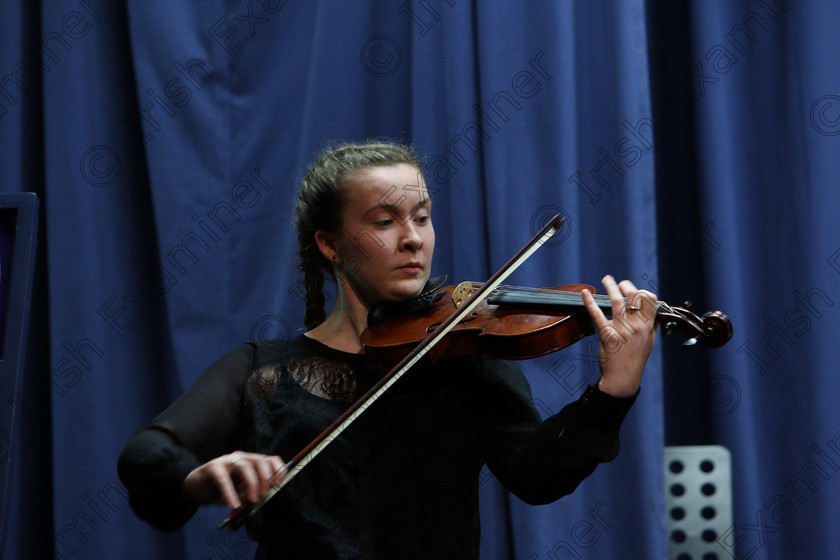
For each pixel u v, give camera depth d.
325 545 3.38
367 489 3.46
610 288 3.41
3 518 3.57
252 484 2.92
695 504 5.49
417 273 3.70
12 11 6.36
